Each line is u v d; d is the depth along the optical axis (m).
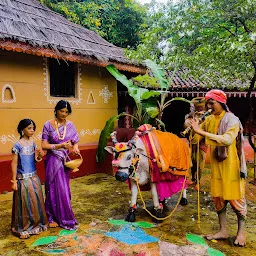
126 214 4.88
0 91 6.19
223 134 3.61
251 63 6.32
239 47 4.79
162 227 4.33
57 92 7.41
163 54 6.88
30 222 4.06
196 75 6.84
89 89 8.09
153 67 7.39
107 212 4.98
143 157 4.45
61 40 6.82
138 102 7.29
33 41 5.81
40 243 3.83
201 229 4.25
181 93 10.45
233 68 6.15
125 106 10.25
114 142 4.22
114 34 15.71
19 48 5.59
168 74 11.88
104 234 4.08
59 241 3.88
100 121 8.44
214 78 7.43
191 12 6.02
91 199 5.70
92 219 4.66
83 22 14.45
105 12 15.88
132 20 15.94
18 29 6.00
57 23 7.97
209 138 3.53
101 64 7.25
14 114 6.44
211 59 6.10
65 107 4.29
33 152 4.16
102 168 7.90
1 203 5.43
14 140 6.46
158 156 4.38
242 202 3.73
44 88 7.00
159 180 4.47
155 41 6.56
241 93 10.10
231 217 4.71
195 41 6.39
